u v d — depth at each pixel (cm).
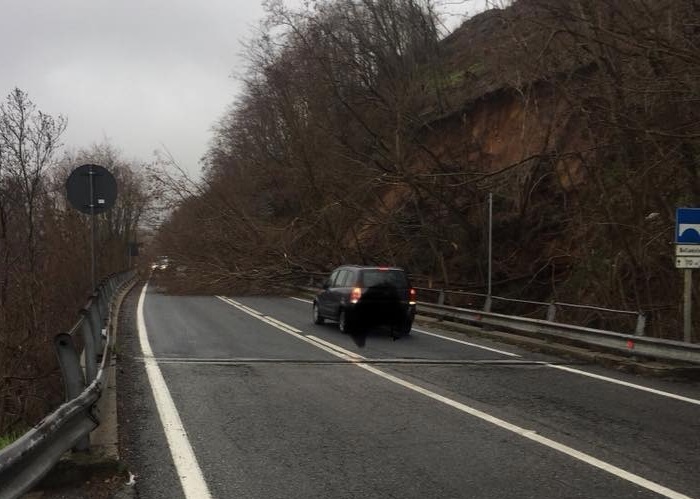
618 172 1889
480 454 616
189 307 2325
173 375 1004
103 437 626
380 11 3077
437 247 2673
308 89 3027
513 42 2095
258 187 3388
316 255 2975
